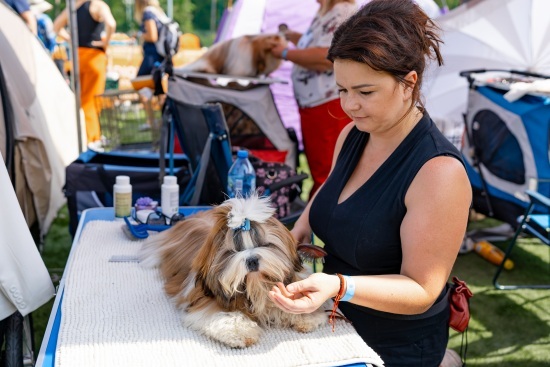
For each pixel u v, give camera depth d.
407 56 1.59
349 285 1.59
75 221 3.90
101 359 1.52
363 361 1.58
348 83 1.64
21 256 2.01
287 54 4.47
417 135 1.78
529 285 4.30
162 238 2.23
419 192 1.68
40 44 5.04
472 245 4.85
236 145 4.71
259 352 1.59
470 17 5.04
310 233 2.18
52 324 1.74
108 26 6.78
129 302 1.85
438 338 1.90
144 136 5.09
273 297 1.54
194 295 1.73
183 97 4.37
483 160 4.63
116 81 8.62
